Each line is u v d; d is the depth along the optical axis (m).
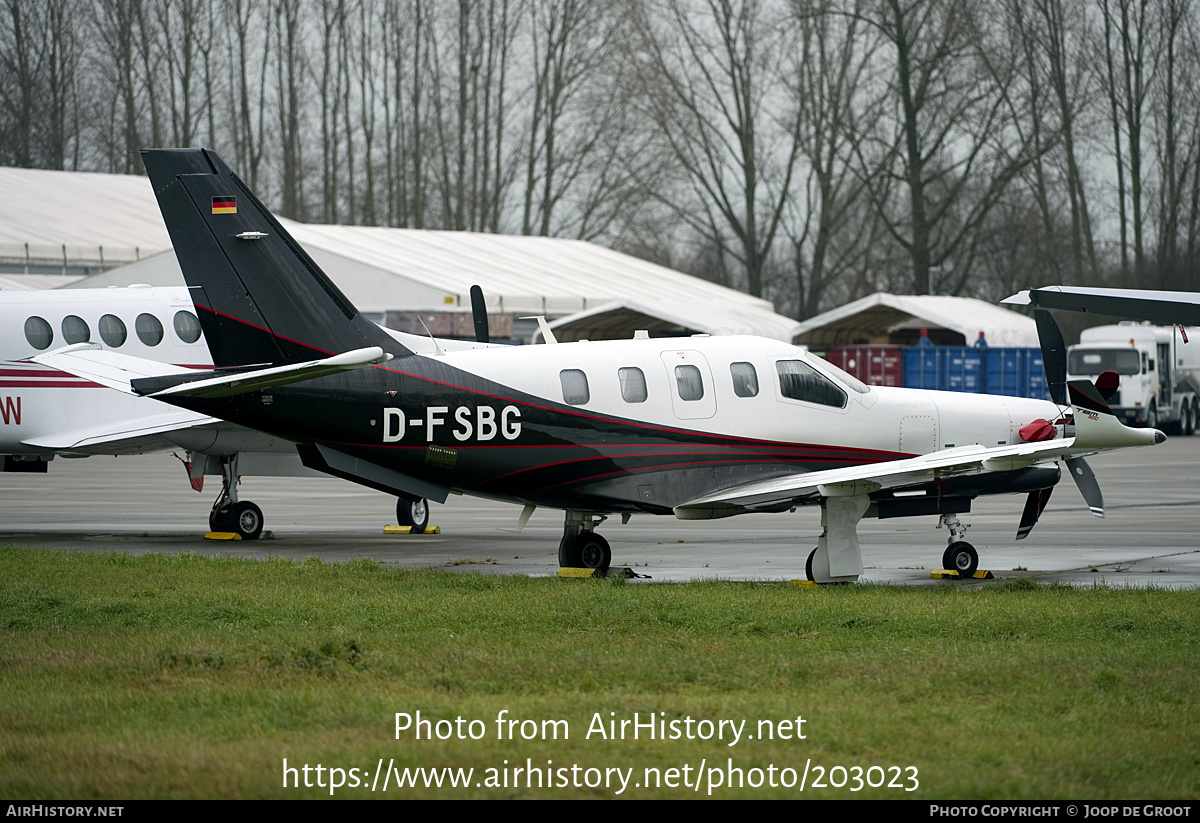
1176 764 27.52
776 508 57.03
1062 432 60.22
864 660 36.69
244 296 55.50
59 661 36.47
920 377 186.75
